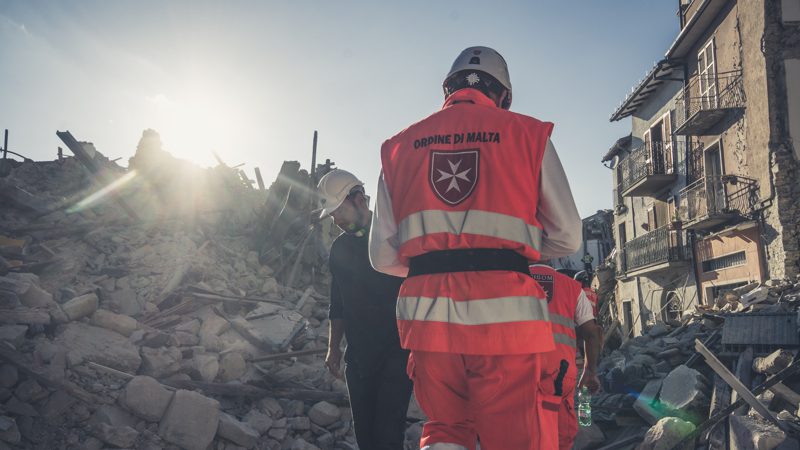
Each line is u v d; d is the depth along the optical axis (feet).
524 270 4.89
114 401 15.99
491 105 5.53
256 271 31.99
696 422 19.15
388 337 11.02
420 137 5.42
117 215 33.19
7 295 18.48
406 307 5.07
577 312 12.83
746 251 54.90
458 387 4.99
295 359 22.50
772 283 46.21
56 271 25.41
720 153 59.26
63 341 17.85
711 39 60.95
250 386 18.98
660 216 78.69
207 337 21.66
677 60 69.00
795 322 19.99
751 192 52.75
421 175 5.23
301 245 33.65
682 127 62.03
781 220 48.55
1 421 14.20
